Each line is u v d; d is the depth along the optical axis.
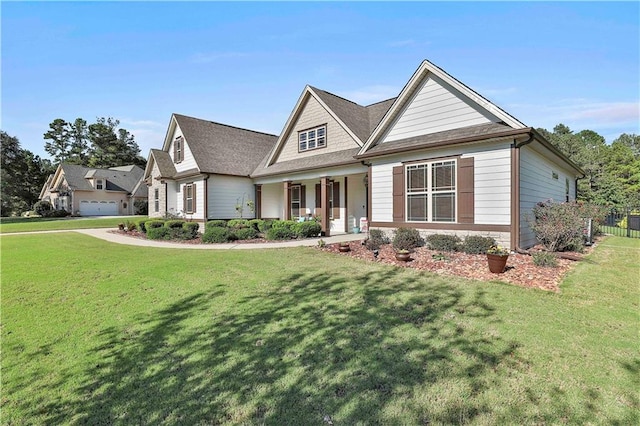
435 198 9.91
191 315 4.73
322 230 14.16
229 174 17.67
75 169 42.41
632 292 5.47
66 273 7.48
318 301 5.17
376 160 11.52
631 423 2.44
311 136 16.22
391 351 3.52
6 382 3.14
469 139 8.83
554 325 4.13
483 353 3.45
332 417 2.53
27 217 36.94
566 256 8.08
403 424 2.44
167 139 21.02
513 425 2.41
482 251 8.48
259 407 2.68
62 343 3.94
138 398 2.85
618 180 31.47
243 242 12.80
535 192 10.23
